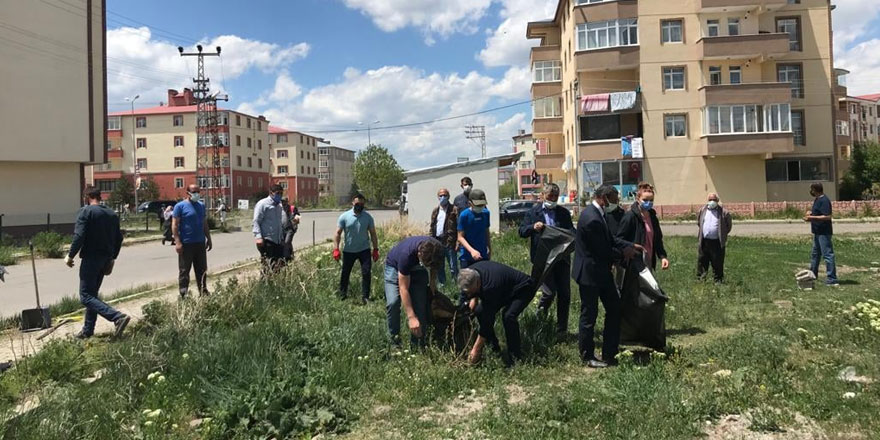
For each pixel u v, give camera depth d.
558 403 4.30
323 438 4.11
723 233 9.95
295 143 100.94
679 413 4.14
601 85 37.66
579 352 5.80
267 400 4.43
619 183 36.34
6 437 3.93
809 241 19.39
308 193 105.81
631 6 36.06
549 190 6.99
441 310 6.13
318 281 9.49
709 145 34.78
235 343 5.57
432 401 4.79
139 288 11.00
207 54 48.91
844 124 56.16
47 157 28.19
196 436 4.11
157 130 79.69
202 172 78.38
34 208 28.44
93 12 31.12
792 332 6.33
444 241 9.74
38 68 27.75
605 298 5.64
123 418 4.34
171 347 5.67
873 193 38.44
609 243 5.63
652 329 5.77
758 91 34.69
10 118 26.83
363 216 8.83
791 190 36.47
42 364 5.50
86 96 29.73
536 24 45.97
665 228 28.91
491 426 4.11
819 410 4.14
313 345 5.86
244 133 84.12
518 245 16.41
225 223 35.03
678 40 36.06
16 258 19.34
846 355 5.37
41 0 27.75
